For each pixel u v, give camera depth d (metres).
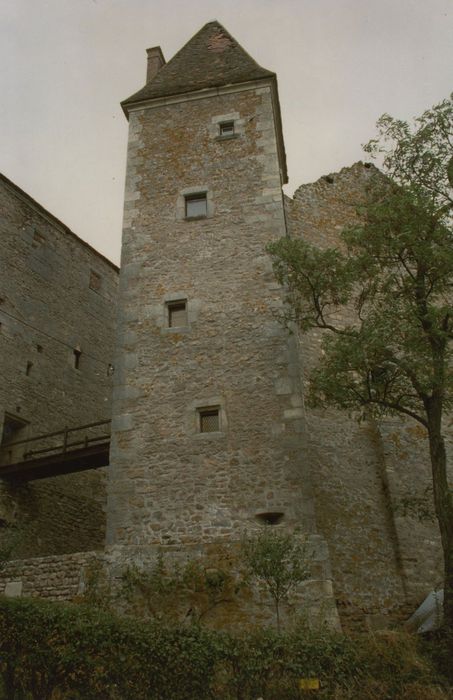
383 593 10.59
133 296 12.57
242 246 12.63
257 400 11.06
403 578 10.78
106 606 9.02
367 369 9.07
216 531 10.11
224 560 9.66
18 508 15.30
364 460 11.92
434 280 9.36
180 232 13.06
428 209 9.30
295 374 11.14
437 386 8.89
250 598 9.33
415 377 8.97
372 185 11.82
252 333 11.71
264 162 13.50
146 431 11.20
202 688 6.83
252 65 15.25
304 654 7.04
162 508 10.48
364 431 12.24
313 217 14.29
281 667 6.94
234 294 12.17
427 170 9.89
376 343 8.73
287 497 10.16
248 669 6.89
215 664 6.94
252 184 13.29
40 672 7.07
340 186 14.98
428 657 7.72
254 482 10.39
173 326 12.23
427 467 12.01
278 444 10.60
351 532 11.03
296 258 9.77
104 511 18.06
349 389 9.34
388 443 11.95
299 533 9.75
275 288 12.04
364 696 6.93
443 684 7.39
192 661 6.93
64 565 10.30
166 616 8.86
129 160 14.21
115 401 11.57
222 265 12.52
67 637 7.12
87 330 20.02
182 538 10.16
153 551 9.99
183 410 11.25
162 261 12.82
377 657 7.28
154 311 12.32
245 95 14.46
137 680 6.90
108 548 10.23
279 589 8.66
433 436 8.77
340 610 10.19
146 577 9.71
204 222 13.07
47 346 18.28
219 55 16.31
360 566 10.74
